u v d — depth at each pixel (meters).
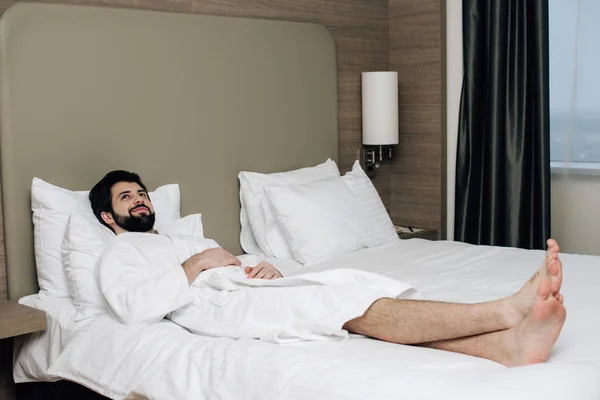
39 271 2.91
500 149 4.17
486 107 4.23
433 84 4.44
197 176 3.50
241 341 2.25
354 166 4.00
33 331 2.64
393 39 4.60
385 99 4.22
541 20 3.94
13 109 2.88
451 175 4.52
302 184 3.63
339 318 2.20
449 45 4.42
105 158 3.16
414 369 1.90
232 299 2.49
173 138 3.39
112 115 3.17
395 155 4.66
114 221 2.95
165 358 2.28
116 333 2.47
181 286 2.53
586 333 2.17
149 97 3.29
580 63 4.01
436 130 4.45
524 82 4.05
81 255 2.73
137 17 3.23
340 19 4.27
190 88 3.44
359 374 1.91
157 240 2.82
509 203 4.16
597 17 3.95
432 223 4.55
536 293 1.97
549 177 4.02
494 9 4.10
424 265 3.24
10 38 2.85
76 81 3.05
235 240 3.69
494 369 1.92
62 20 2.99
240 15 3.73
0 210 2.93
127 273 2.62
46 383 2.89
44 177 2.98
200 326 2.46
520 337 1.96
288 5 3.96
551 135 4.16
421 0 4.44
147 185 3.31
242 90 3.66
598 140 4.02
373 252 3.55
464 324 2.07
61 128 3.02
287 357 2.08
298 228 3.43
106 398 2.63
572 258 3.24
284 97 3.86
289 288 2.40
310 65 3.99
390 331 2.19
